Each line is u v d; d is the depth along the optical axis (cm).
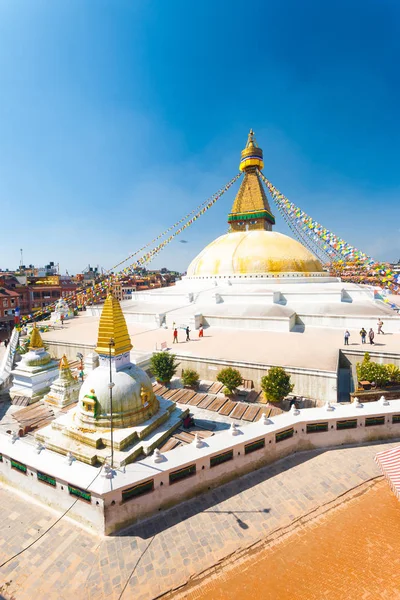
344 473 970
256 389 1581
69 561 706
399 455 823
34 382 1659
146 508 816
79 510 805
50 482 855
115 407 1021
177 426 1146
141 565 693
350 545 703
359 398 1334
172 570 679
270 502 865
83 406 1040
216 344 1984
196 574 668
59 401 1455
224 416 1312
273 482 948
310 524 780
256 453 1007
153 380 1722
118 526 780
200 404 1398
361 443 1139
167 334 2338
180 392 1514
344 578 625
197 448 923
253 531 771
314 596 595
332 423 1116
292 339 2052
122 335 1091
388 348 1741
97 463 939
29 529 795
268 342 1994
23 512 852
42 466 866
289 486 924
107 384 1038
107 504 762
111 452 934
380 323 2088
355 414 1129
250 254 3138
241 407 1348
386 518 775
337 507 830
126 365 1116
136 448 966
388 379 1343
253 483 948
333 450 1103
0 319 4850
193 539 755
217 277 3212
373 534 727
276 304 2625
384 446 1118
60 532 783
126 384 1048
